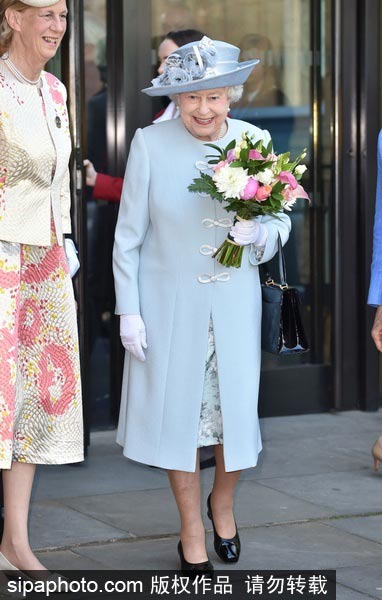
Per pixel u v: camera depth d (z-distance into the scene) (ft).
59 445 11.78
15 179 10.99
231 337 11.91
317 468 16.83
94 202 20.29
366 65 19.63
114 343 18.97
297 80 19.75
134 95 18.24
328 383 20.29
